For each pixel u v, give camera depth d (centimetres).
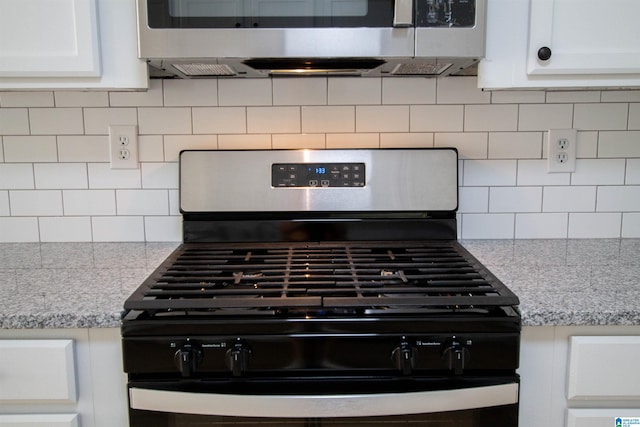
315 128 138
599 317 87
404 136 139
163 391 85
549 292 96
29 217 141
